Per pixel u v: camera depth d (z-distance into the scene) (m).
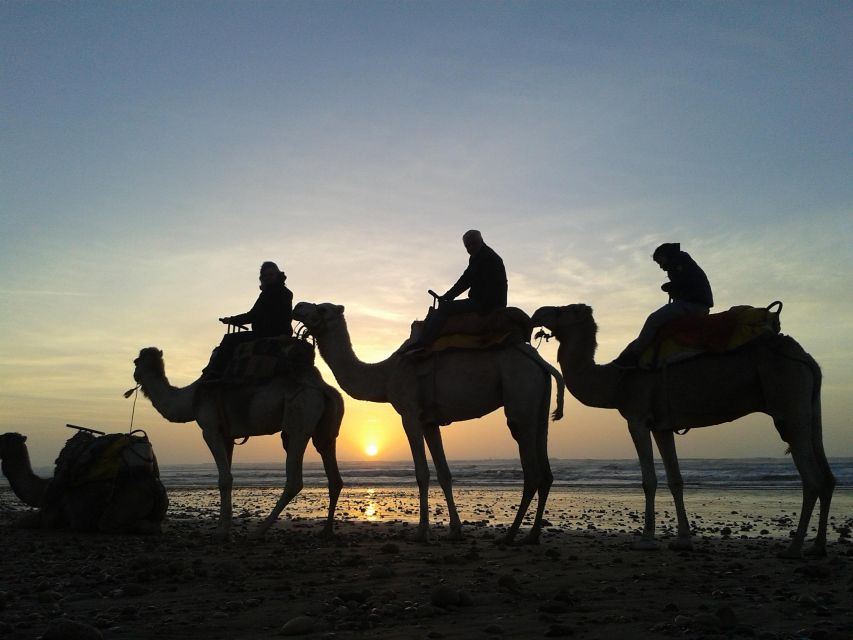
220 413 10.35
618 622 4.90
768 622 4.86
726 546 9.38
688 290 8.79
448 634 4.62
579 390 9.09
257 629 4.87
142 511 11.03
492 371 9.46
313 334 10.42
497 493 27.44
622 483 38.56
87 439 11.76
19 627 4.93
